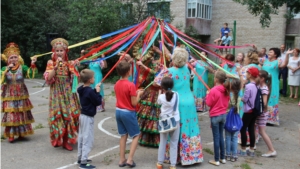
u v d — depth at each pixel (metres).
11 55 4.95
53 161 4.33
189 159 4.07
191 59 5.21
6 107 4.98
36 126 6.14
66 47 4.78
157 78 4.13
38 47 18.30
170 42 5.00
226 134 4.39
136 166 4.17
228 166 4.22
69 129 4.72
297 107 8.35
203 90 7.79
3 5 17.30
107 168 4.08
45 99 9.74
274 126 6.44
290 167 4.25
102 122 6.63
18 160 4.35
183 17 17.73
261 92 4.59
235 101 4.22
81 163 4.02
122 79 4.07
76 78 4.74
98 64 7.49
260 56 6.52
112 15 13.95
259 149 5.00
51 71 4.56
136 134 4.07
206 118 7.18
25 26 17.88
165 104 3.86
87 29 14.25
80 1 14.90
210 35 18.72
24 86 5.11
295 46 17.58
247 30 17.34
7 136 5.09
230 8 17.81
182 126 4.05
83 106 4.04
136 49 5.04
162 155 4.01
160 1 15.21
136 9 15.41
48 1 17.86
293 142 5.39
